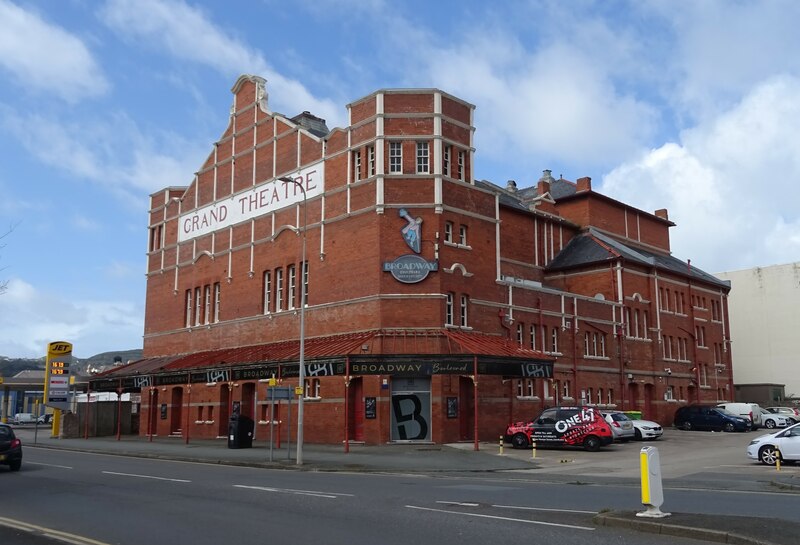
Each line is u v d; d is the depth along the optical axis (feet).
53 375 154.51
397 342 109.50
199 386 147.23
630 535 35.24
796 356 238.07
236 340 140.26
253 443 120.78
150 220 175.42
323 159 126.31
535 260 159.63
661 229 197.77
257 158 142.61
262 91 144.25
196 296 155.84
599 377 142.92
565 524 38.50
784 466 79.25
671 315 167.73
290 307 129.39
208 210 154.61
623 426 118.11
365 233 115.96
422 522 39.47
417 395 109.91
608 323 147.74
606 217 179.11
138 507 47.06
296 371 107.45
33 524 40.91
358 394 114.01
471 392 116.16
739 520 36.94
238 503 48.32
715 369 181.68
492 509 44.39
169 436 152.25
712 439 126.52
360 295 114.83
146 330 169.99
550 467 81.87
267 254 136.36
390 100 116.98
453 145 119.55
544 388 128.77
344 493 53.72
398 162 116.57
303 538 35.19
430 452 97.71
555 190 186.91
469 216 120.26
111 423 164.35
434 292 111.75
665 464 83.82
